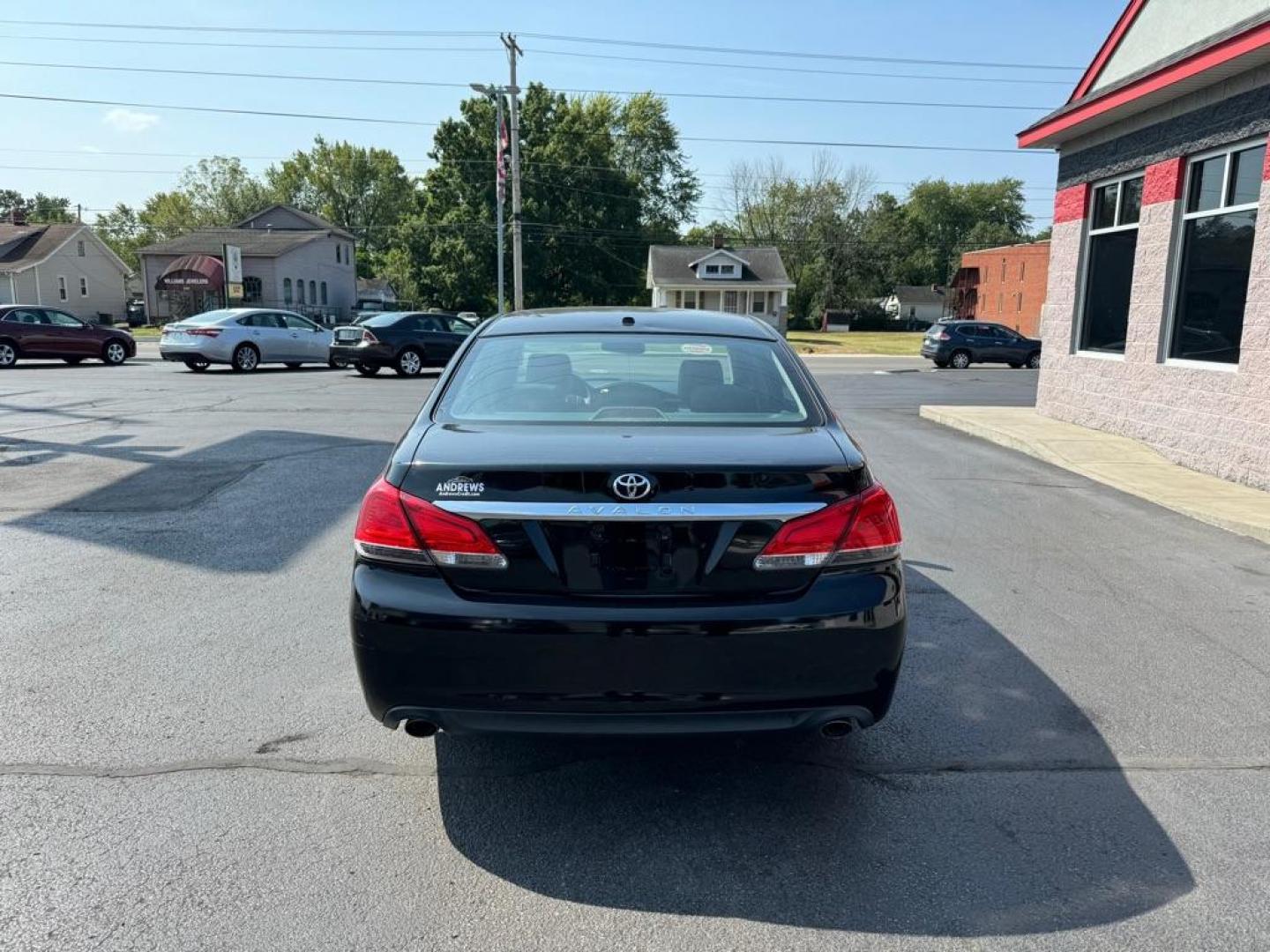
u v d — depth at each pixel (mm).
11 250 51438
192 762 3297
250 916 2469
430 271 55969
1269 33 7316
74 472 8344
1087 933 2432
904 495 7824
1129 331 10219
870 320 76062
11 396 14984
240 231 58562
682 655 2672
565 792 3158
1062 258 11922
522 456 2775
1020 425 11406
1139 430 10031
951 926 2467
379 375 21250
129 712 3668
